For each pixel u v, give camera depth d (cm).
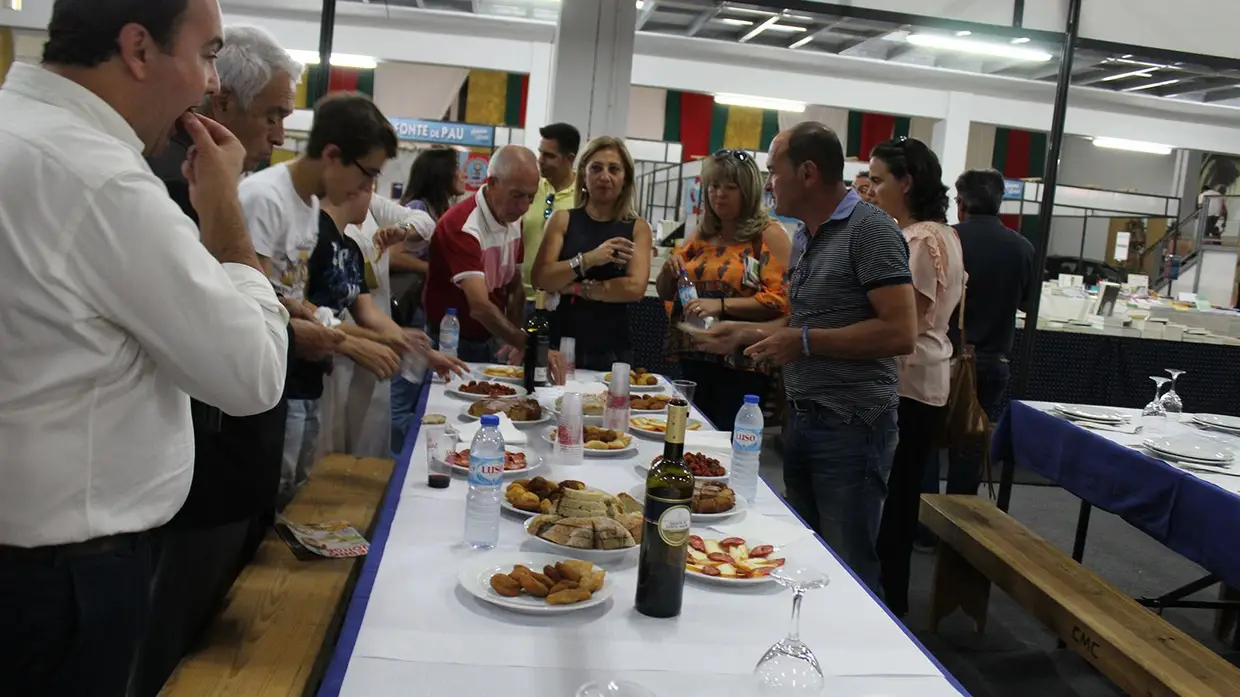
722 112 1363
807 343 228
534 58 849
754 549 158
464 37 839
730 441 233
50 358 103
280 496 238
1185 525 249
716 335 251
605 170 332
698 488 178
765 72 873
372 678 106
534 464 199
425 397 276
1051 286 651
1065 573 257
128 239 102
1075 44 514
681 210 819
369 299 280
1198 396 629
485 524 151
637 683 110
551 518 158
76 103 106
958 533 296
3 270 100
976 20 509
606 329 348
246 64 185
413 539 153
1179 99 887
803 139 229
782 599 141
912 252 296
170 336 106
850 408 234
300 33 795
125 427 110
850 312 231
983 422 324
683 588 143
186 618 178
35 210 99
